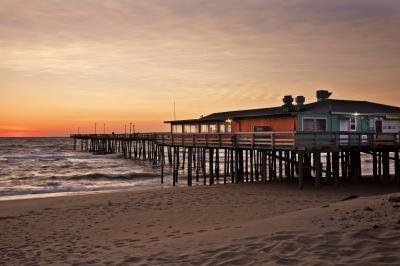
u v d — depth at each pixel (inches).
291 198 716.7
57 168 2055.9
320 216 370.3
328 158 1011.3
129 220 575.5
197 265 270.8
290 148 854.5
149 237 435.2
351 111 1054.4
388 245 248.7
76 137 3791.8
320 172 952.3
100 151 3260.3
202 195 796.0
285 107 1125.7
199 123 1440.7
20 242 468.4
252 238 317.1
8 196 1054.4
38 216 645.9
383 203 398.9
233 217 543.5
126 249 370.3
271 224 372.8
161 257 304.0
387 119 1116.5
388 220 311.1
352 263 226.7
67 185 1317.7
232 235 349.1
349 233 283.3
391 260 223.6
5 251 421.4
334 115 1049.5
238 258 269.0
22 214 670.5
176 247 335.3
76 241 454.6
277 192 809.5
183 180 1407.5
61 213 665.0
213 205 669.9
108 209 681.6
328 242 271.6
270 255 264.7
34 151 3789.4
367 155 2746.1
